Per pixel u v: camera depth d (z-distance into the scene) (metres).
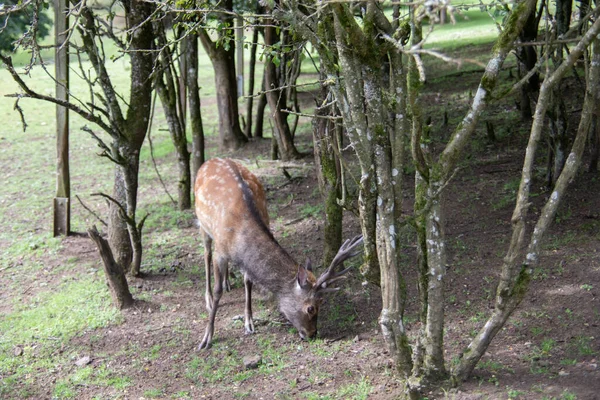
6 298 7.02
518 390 4.50
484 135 10.14
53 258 7.95
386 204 4.36
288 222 8.34
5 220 9.34
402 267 6.77
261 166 10.59
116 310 6.57
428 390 4.61
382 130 4.33
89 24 6.53
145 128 7.02
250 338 5.96
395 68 4.27
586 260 6.18
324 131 6.32
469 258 6.69
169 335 6.11
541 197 7.65
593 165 7.96
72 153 12.67
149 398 5.14
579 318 5.36
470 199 8.04
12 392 5.33
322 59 4.24
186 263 7.58
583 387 4.45
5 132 14.23
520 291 4.44
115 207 7.27
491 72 4.00
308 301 5.63
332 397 4.88
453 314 5.78
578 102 10.44
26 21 18.64
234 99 11.66
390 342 4.64
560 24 7.48
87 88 17.09
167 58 7.88
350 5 4.13
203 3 5.23
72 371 5.61
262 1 4.10
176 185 10.25
